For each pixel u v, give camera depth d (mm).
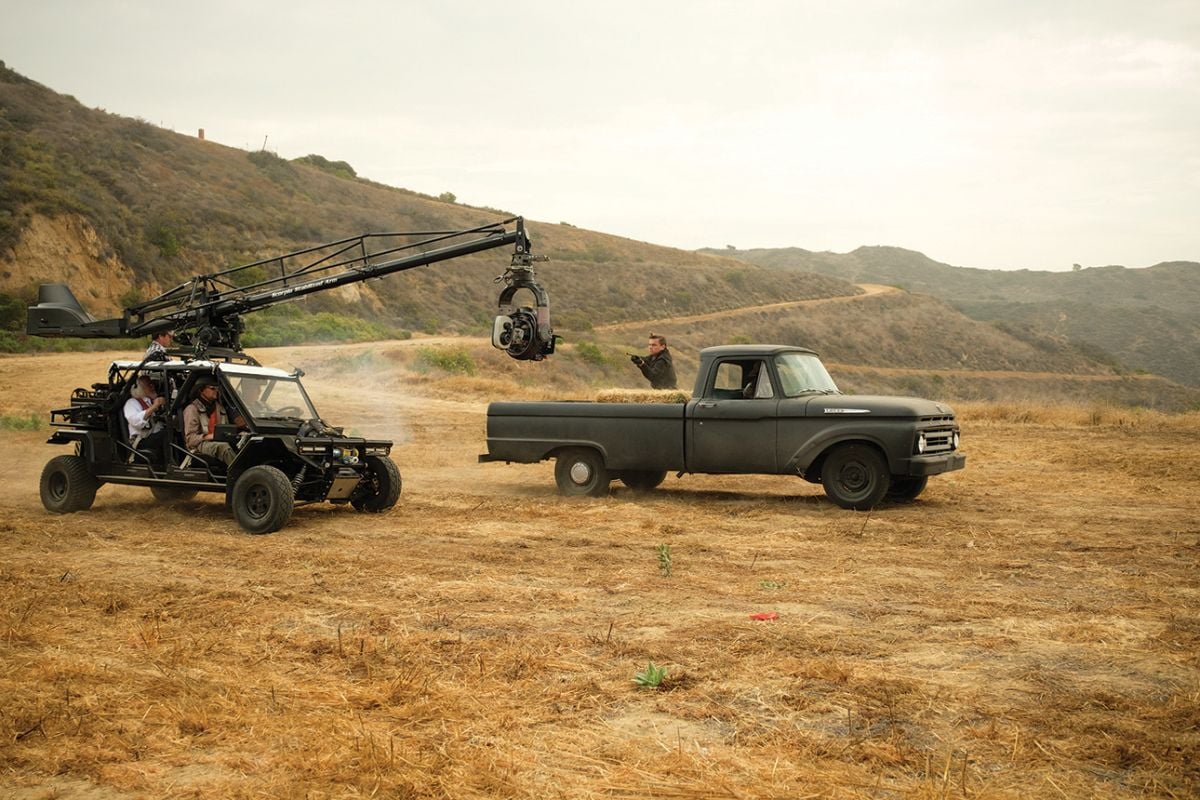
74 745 3996
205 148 88625
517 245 10438
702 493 11742
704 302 104812
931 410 10133
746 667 4926
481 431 19906
